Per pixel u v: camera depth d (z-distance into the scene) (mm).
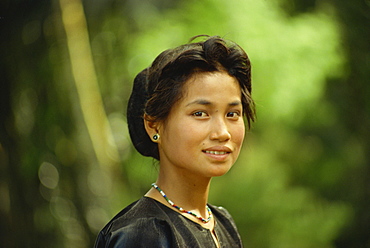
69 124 9398
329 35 11141
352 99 12281
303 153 12875
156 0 11438
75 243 9156
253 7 10953
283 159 13008
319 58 10812
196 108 3020
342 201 13523
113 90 11000
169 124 3082
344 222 13453
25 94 9211
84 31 9617
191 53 3023
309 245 13281
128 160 11000
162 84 3066
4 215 8391
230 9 10742
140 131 3311
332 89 12180
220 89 3023
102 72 10906
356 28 11906
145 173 10938
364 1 12211
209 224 3303
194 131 3014
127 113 3383
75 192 9367
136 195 11078
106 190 9594
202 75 3025
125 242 2924
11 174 8609
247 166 13039
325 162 12891
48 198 9070
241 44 10383
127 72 10688
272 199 13078
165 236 2959
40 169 9258
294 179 13266
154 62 3189
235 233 3504
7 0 8711
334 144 12758
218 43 3059
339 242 13781
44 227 8922
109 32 10977
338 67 11258
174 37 10609
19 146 8805
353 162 12984
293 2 11805
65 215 9195
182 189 3189
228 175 13242
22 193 8688
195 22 10742
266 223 13180
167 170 3213
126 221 3043
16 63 8906
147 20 11117
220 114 3033
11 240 8406
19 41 8922
